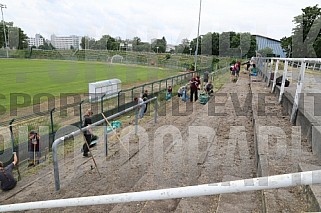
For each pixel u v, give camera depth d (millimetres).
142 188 4797
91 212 4250
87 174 6039
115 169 6082
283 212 2830
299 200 3047
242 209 3375
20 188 6062
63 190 5465
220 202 3551
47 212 4449
